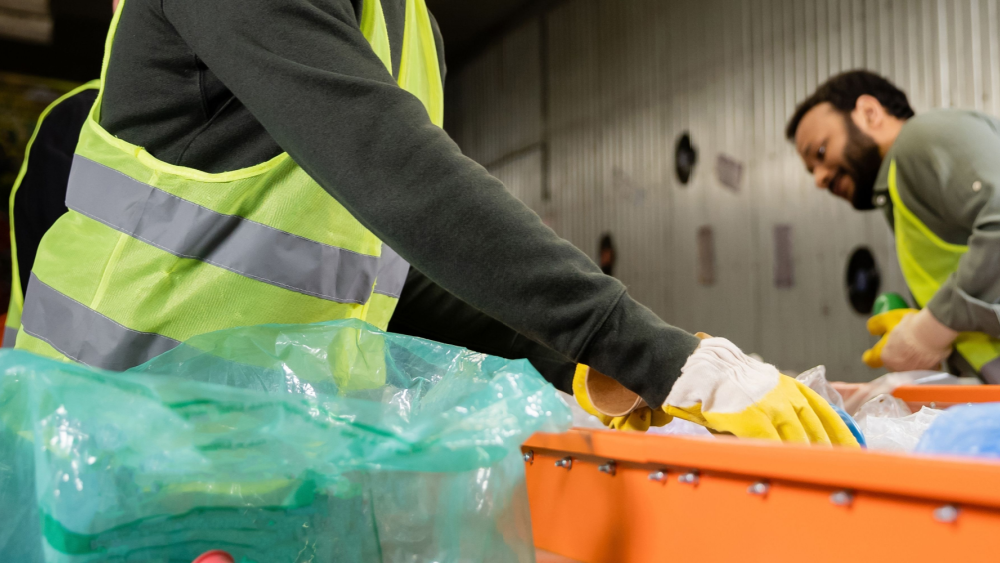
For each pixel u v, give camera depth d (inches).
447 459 15.2
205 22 21.3
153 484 14.5
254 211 24.2
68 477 13.8
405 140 19.1
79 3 240.7
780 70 163.5
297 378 20.0
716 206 179.2
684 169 188.1
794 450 15.0
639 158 203.6
